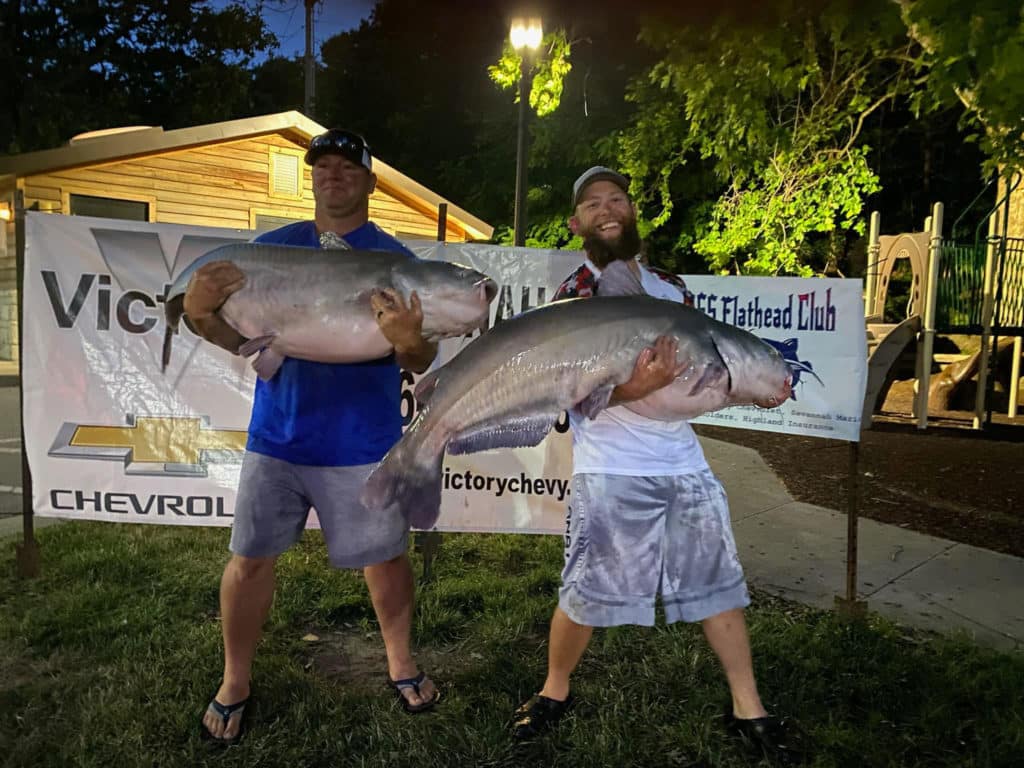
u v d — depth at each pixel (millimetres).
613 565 2584
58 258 4000
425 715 2896
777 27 10500
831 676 3184
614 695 3008
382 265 2389
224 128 11000
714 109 12227
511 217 18438
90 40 21281
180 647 3301
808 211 13031
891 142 18641
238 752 2639
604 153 15656
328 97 28938
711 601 2623
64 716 2807
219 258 2443
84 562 4199
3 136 19422
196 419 4156
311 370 2713
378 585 2924
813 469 7008
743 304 3852
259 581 2750
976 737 2744
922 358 9383
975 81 4445
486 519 4234
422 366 2451
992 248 9375
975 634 3619
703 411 2449
